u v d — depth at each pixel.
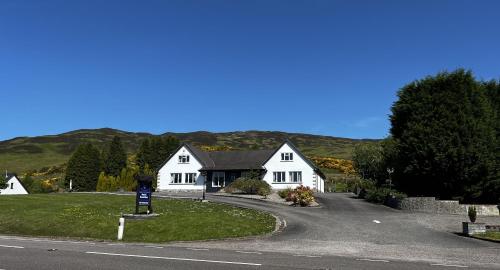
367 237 21.55
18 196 41.34
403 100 39.41
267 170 61.31
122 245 18.81
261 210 34.31
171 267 12.34
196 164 64.25
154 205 37.09
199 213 30.45
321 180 67.62
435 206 32.25
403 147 36.94
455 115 34.56
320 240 20.58
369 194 42.84
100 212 30.75
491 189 34.94
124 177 70.12
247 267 12.37
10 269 11.97
